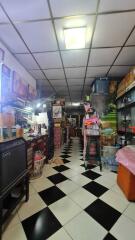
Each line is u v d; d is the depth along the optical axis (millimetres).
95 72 3787
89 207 1788
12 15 1842
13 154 1592
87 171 3055
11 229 1426
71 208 1766
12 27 2059
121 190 2219
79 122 12766
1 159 1335
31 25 2021
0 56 2357
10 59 2727
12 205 1558
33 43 2451
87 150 3373
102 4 1690
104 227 1467
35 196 2029
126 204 1857
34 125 3615
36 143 2926
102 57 2961
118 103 4004
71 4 1685
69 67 3461
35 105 4258
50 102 5312
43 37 2293
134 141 3148
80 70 3650
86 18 1900
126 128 3416
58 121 5523
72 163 3688
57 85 5074
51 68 3518
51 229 1431
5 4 1675
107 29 2107
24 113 3328
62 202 1891
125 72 3777
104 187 2318
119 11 1796
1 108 2213
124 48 2619
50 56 2916
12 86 2625
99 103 4031
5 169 1404
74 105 10773
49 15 1850
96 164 3436
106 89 4078
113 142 3676
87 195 2068
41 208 1758
